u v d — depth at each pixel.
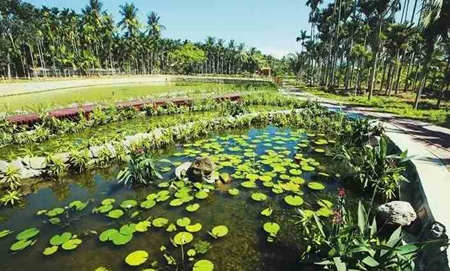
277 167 7.16
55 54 39.59
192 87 31.02
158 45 56.59
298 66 62.91
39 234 4.49
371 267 3.06
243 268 3.76
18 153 8.05
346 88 27.25
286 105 16.52
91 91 26.98
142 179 6.17
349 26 30.95
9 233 4.53
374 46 21.19
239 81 40.50
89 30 42.72
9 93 23.11
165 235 4.43
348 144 8.70
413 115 13.30
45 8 42.56
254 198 5.61
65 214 5.09
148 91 26.34
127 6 48.03
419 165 6.07
